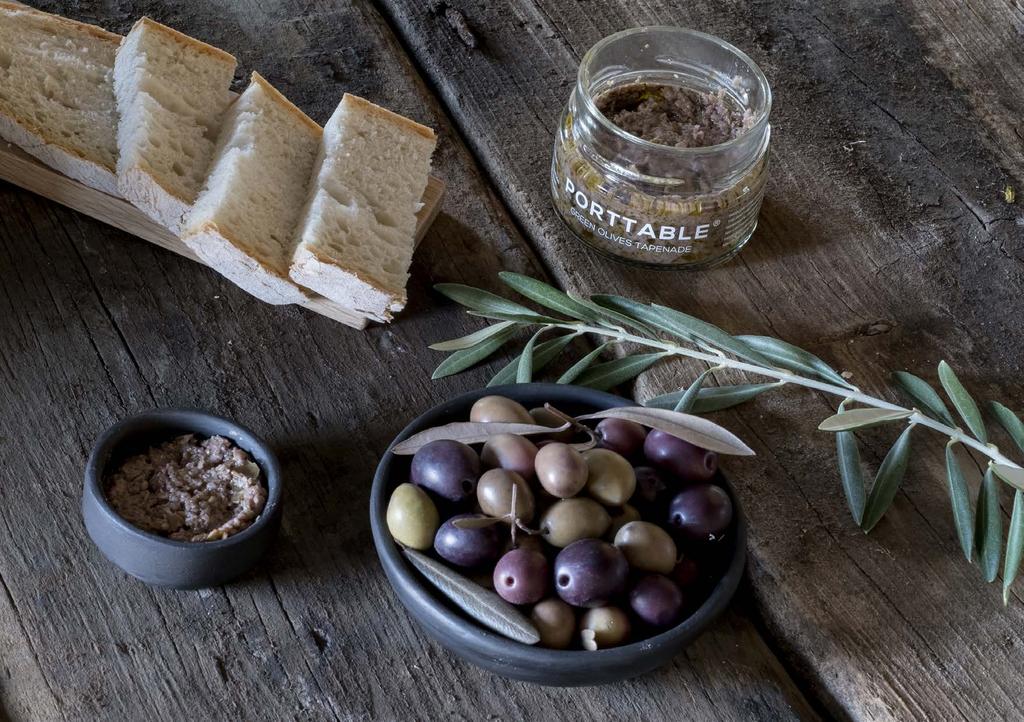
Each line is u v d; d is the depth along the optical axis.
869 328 0.92
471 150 0.98
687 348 0.90
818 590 0.84
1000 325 0.92
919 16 1.05
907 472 0.87
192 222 0.87
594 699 0.82
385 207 0.90
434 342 0.91
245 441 0.83
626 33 0.90
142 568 0.81
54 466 0.86
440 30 1.01
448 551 0.78
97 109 0.91
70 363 0.89
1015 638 0.83
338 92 0.98
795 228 0.95
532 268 0.94
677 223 0.89
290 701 0.82
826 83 1.01
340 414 0.89
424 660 0.83
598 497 0.79
